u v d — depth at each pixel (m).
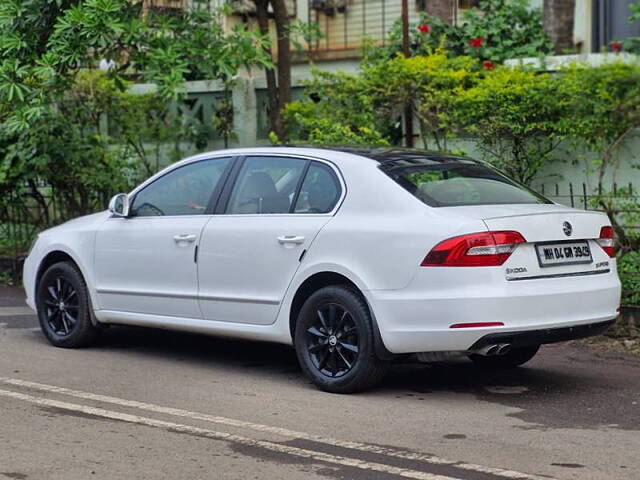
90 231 9.82
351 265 7.89
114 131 15.74
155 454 6.48
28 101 12.82
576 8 15.43
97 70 15.21
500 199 8.20
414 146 12.98
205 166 9.24
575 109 11.51
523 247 7.59
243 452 6.52
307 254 8.17
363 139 12.55
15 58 12.73
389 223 7.79
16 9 12.66
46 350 9.96
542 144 11.93
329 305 8.07
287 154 8.73
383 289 7.72
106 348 10.09
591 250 8.05
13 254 14.62
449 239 7.46
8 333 10.88
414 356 7.79
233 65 13.07
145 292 9.34
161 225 9.26
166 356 9.70
